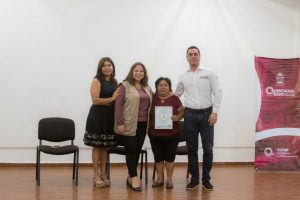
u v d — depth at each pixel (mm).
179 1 6359
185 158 6348
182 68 6371
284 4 6617
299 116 6102
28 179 5008
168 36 6332
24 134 5992
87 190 4371
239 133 6488
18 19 5957
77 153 4758
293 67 6137
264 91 6125
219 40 6457
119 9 6211
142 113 4383
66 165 6082
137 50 6258
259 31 6559
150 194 4207
